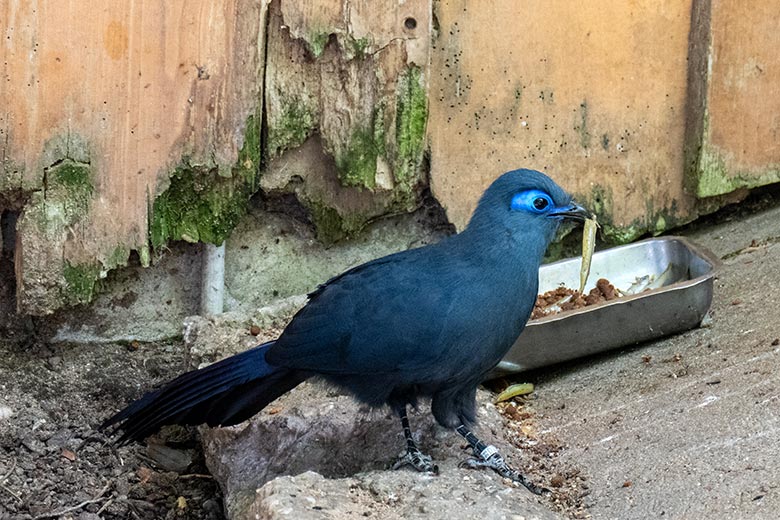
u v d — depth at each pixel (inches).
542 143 326.6
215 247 310.8
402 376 242.1
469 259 240.2
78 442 287.6
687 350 289.7
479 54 315.0
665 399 267.1
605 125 330.3
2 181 285.9
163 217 300.4
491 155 323.3
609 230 338.3
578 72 324.2
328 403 267.1
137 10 283.9
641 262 323.3
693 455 239.9
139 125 291.6
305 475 228.7
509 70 318.3
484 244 239.9
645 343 299.9
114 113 289.0
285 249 323.3
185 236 303.4
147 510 274.1
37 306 296.0
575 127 328.2
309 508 216.2
